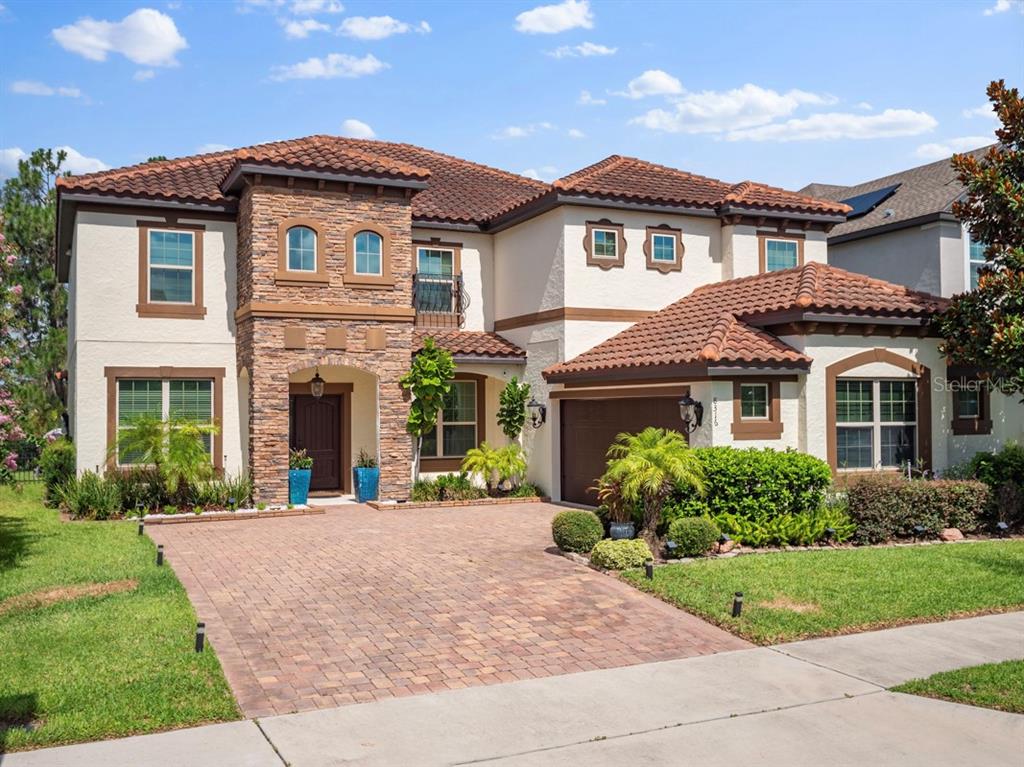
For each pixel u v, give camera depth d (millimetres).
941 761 6414
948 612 10359
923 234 23094
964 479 16422
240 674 8242
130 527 16141
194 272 19766
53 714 7047
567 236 19969
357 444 21438
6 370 14742
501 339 22469
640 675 8305
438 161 26172
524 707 7477
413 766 6277
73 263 20812
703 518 13484
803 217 21812
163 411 19469
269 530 15992
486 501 19875
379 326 19469
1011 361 15984
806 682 8078
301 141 21969
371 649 9039
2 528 15836
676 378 15953
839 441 16219
